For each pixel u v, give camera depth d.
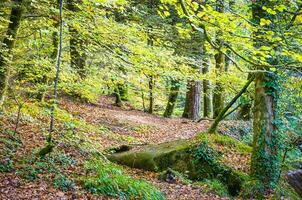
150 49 12.52
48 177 8.79
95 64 17.20
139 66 12.35
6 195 7.37
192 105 25.20
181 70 13.32
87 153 11.66
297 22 8.41
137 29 13.35
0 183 7.84
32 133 12.07
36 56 13.49
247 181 10.95
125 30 12.56
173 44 15.72
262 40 7.46
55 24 14.27
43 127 13.09
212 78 14.20
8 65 11.81
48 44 14.74
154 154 12.65
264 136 10.98
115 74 13.98
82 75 15.07
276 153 11.02
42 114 14.67
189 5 7.13
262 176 10.88
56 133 12.90
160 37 15.18
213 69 14.98
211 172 11.70
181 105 38.25
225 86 15.70
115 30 12.48
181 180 11.27
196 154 12.09
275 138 11.02
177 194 10.30
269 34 6.95
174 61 13.25
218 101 23.69
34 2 12.98
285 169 12.03
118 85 20.19
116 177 9.66
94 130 15.96
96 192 8.61
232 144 13.26
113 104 26.94
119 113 22.34
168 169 11.55
